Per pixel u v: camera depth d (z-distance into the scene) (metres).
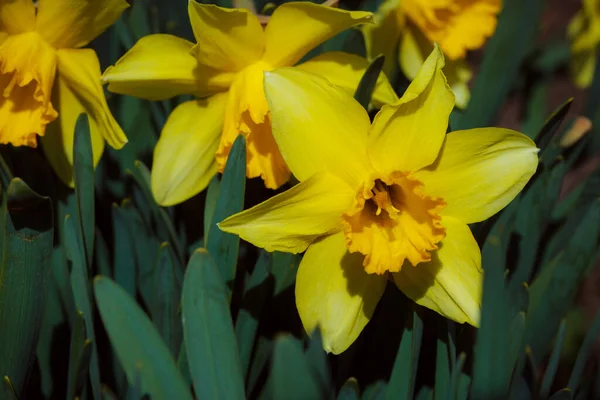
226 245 0.33
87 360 0.31
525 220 0.38
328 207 0.32
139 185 0.37
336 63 0.36
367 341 0.36
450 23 0.42
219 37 0.33
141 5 0.40
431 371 0.35
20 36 0.35
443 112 0.32
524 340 0.35
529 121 0.47
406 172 0.32
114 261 0.37
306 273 0.33
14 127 0.35
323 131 0.32
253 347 0.35
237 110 0.34
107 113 0.35
